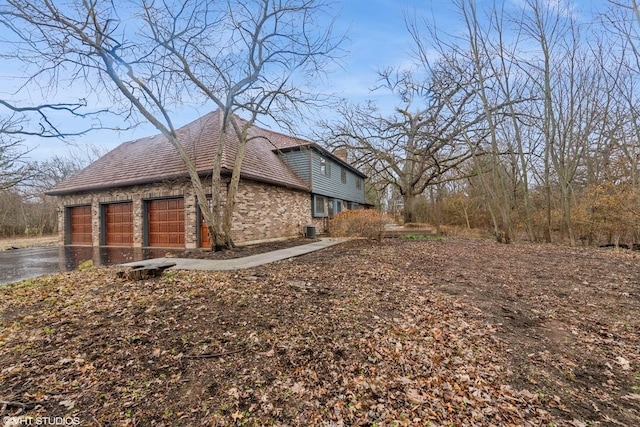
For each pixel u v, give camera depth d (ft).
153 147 44.88
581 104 41.68
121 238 40.14
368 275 19.67
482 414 7.34
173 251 32.35
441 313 13.60
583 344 11.15
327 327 11.44
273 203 41.60
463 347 10.64
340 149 73.97
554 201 53.31
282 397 7.64
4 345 9.68
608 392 8.47
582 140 43.98
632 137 40.55
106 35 23.43
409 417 7.14
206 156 36.09
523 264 24.61
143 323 11.23
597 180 48.83
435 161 61.82
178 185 35.45
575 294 16.66
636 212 37.22
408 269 22.22
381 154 65.72
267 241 39.27
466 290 17.28
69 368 8.43
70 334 10.39
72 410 6.89
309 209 51.88
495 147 44.57
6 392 7.39
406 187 68.33
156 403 7.22
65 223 44.93
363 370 8.96
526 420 7.20
